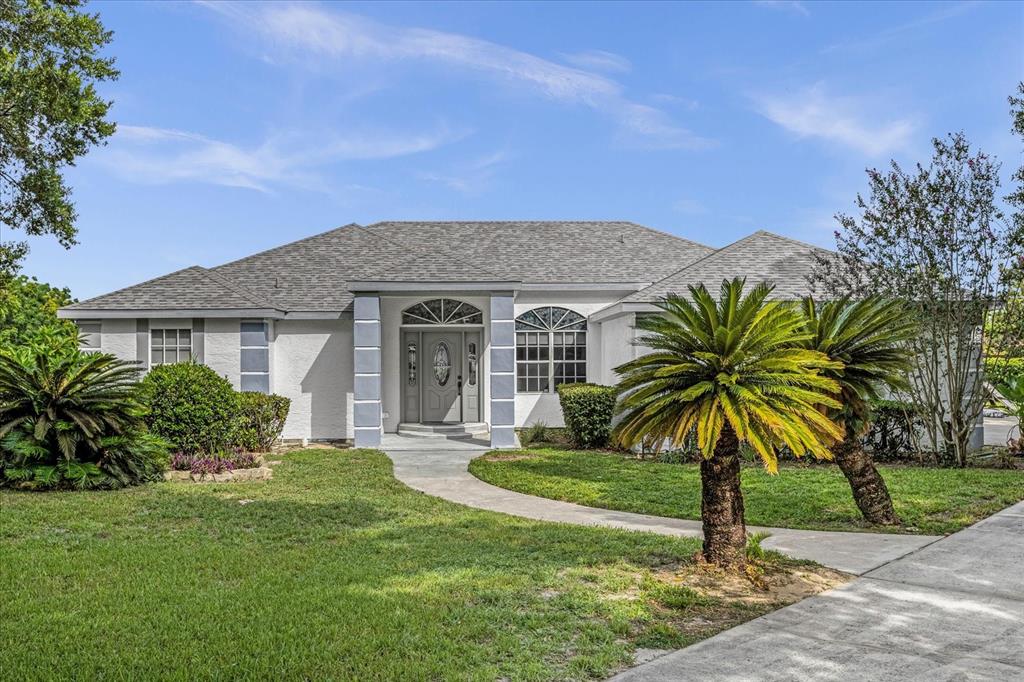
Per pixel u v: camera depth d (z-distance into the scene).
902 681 4.34
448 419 19.31
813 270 15.37
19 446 10.49
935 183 13.24
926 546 7.73
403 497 10.76
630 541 7.91
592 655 4.68
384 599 5.73
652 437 6.95
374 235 21.75
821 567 6.86
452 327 18.80
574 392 16.28
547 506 10.36
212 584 6.23
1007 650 4.84
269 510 9.50
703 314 6.79
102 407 11.11
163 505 9.64
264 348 17.05
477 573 6.52
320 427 18.11
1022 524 8.61
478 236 22.36
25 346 14.98
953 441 13.36
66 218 17.83
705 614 5.59
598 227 23.14
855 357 8.52
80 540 7.81
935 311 13.34
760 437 6.36
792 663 4.59
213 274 18.22
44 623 5.21
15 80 15.81
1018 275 13.12
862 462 8.92
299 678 4.31
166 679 4.29
